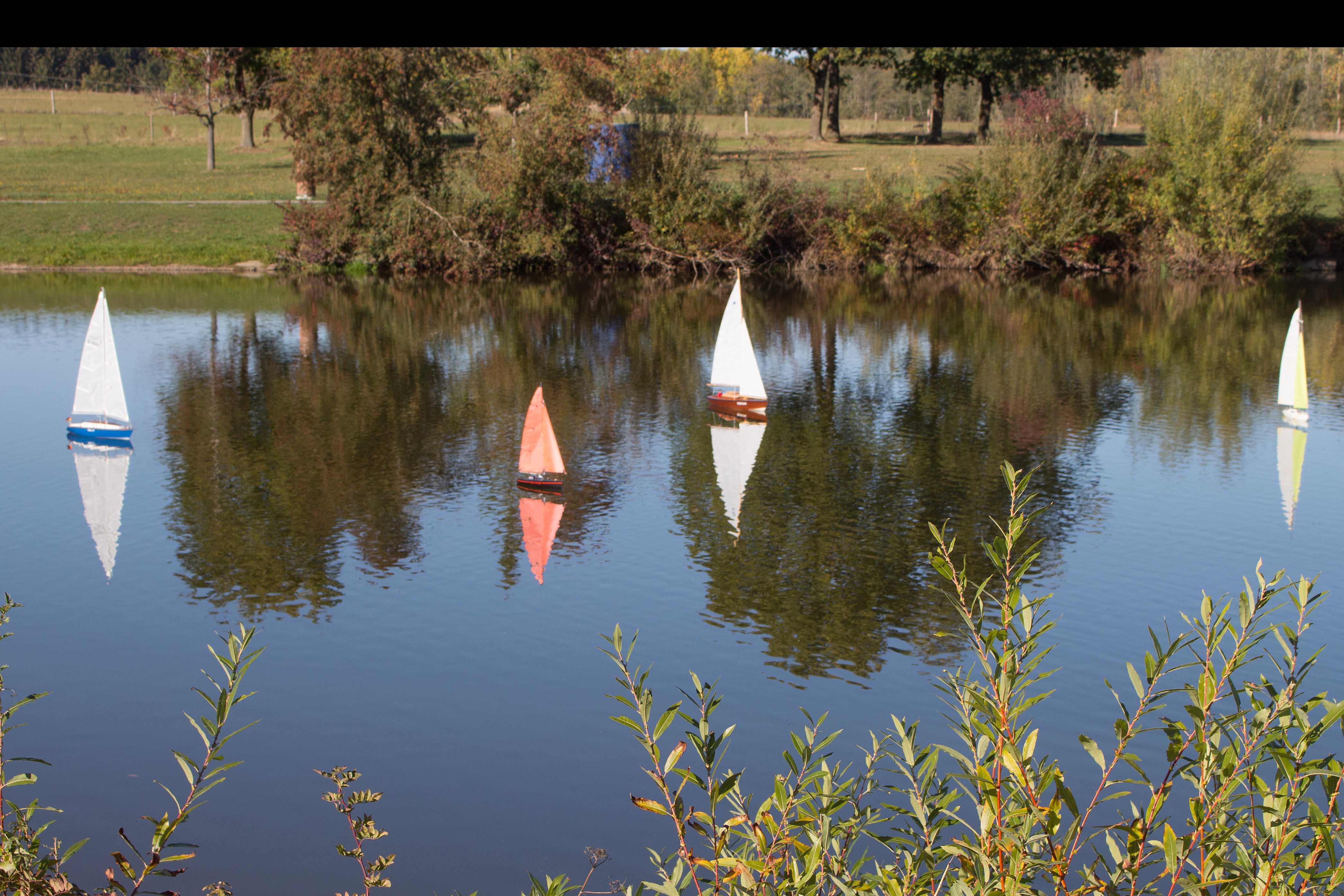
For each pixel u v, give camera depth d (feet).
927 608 57.52
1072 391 108.47
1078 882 30.55
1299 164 197.26
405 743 44.45
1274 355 125.08
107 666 51.06
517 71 195.62
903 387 110.93
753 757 42.98
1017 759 15.93
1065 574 62.03
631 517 72.13
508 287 180.14
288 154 297.33
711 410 100.63
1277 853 15.31
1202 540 67.41
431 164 191.52
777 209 199.31
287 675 50.37
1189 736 16.34
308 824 38.88
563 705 47.70
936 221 202.18
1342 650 51.90
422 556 65.05
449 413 99.35
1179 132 193.67
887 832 33.55
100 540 67.41
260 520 71.20
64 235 192.13
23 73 555.69
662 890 16.08
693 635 54.44
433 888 35.19
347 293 169.78
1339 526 69.82
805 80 500.74
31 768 42.22
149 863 17.22
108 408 88.84
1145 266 197.57
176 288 169.48
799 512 73.00
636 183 196.65
